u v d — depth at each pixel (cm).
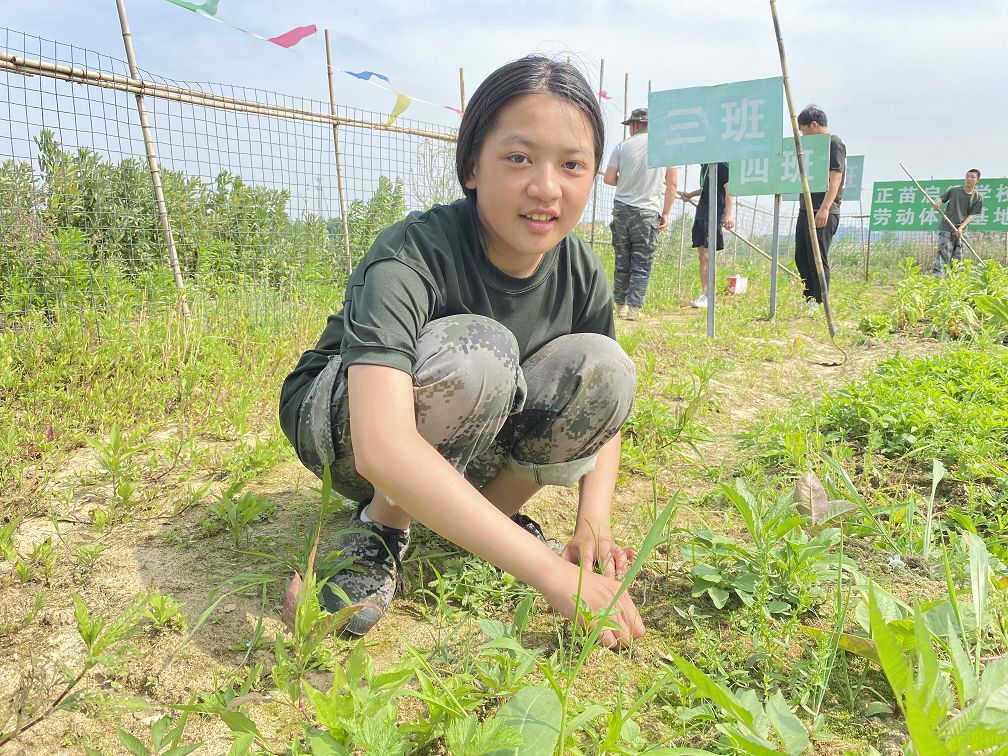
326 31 596
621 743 121
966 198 1245
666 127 566
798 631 158
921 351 508
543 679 146
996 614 153
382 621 167
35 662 147
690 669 96
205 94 497
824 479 235
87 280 438
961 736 83
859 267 1547
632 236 708
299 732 130
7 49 395
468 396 148
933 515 230
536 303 175
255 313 482
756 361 491
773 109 538
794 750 109
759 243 1653
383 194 687
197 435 290
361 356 134
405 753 118
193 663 149
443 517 128
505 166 142
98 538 201
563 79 140
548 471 181
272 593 175
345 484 177
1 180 431
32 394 309
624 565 164
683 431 309
